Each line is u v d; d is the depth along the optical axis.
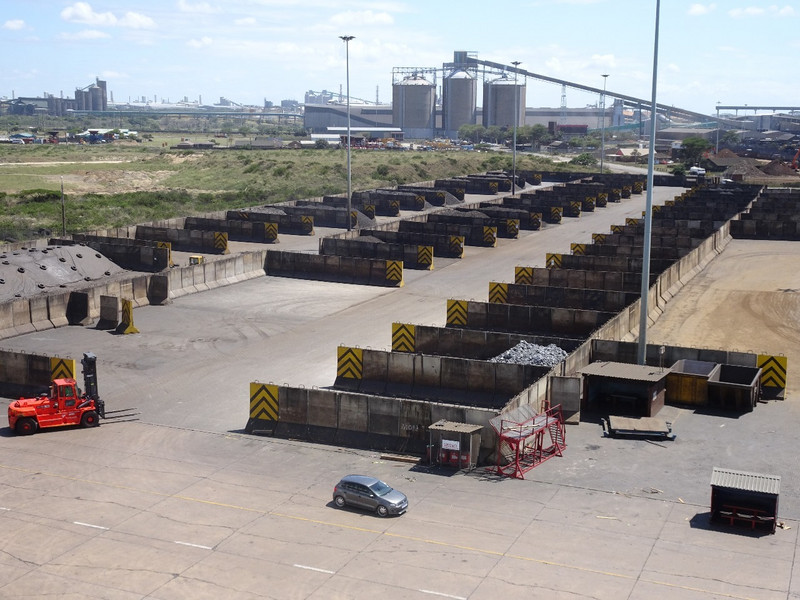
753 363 47.34
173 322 62.41
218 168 187.12
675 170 184.25
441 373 46.62
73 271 72.25
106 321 61.62
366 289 73.31
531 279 68.75
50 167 191.00
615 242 84.75
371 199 122.00
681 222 98.94
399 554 29.50
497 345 51.22
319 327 61.03
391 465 37.91
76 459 38.34
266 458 38.69
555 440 39.19
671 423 42.50
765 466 37.28
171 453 39.19
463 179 152.38
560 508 33.22
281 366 52.03
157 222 95.25
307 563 28.92
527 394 40.47
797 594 26.77
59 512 32.94
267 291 72.31
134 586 27.55
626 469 37.09
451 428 37.59
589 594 26.75
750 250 89.69
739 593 26.81
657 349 49.16
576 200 129.50
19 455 38.69
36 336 58.53
